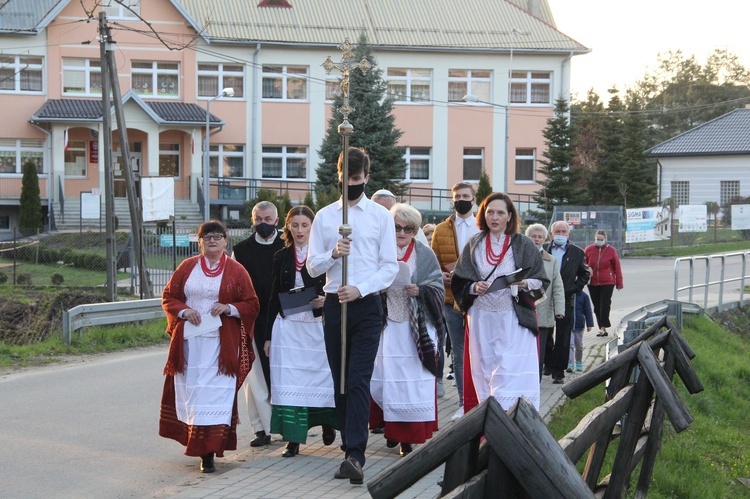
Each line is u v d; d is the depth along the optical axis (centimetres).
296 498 677
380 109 4503
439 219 4784
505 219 805
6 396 1160
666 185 6144
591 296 1758
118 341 1659
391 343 823
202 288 799
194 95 4831
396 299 827
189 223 4522
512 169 5241
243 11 5019
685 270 3488
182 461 847
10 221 4688
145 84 4797
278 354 830
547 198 4812
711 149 5966
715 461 1125
